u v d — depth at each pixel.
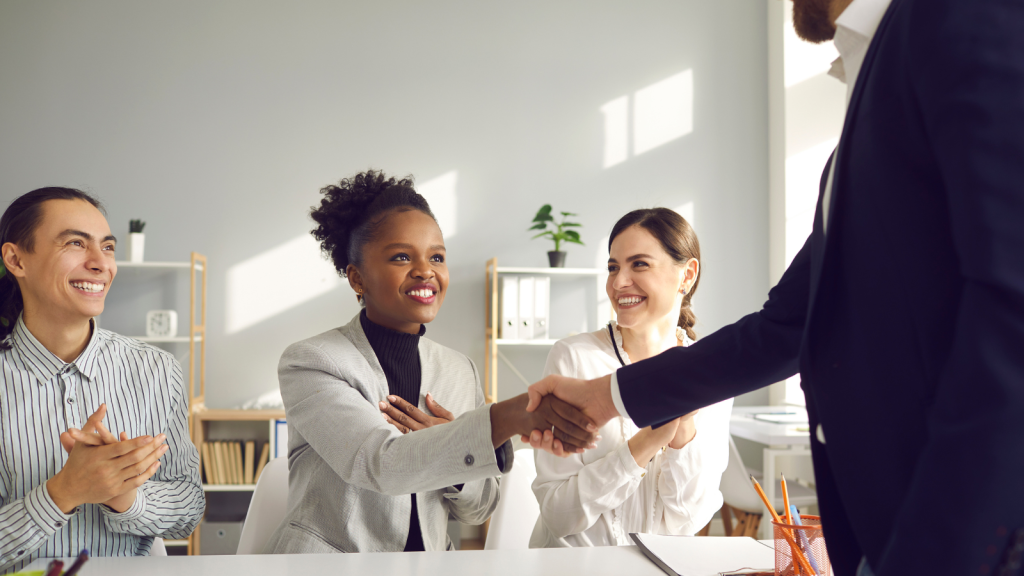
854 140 0.61
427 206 1.26
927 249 0.55
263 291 3.62
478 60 3.85
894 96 0.57
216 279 3.60
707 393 0.92
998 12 0.49
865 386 0.60
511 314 3.53
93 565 0.95
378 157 3.75
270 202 3.66
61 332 1.20
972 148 0.47
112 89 3.59
